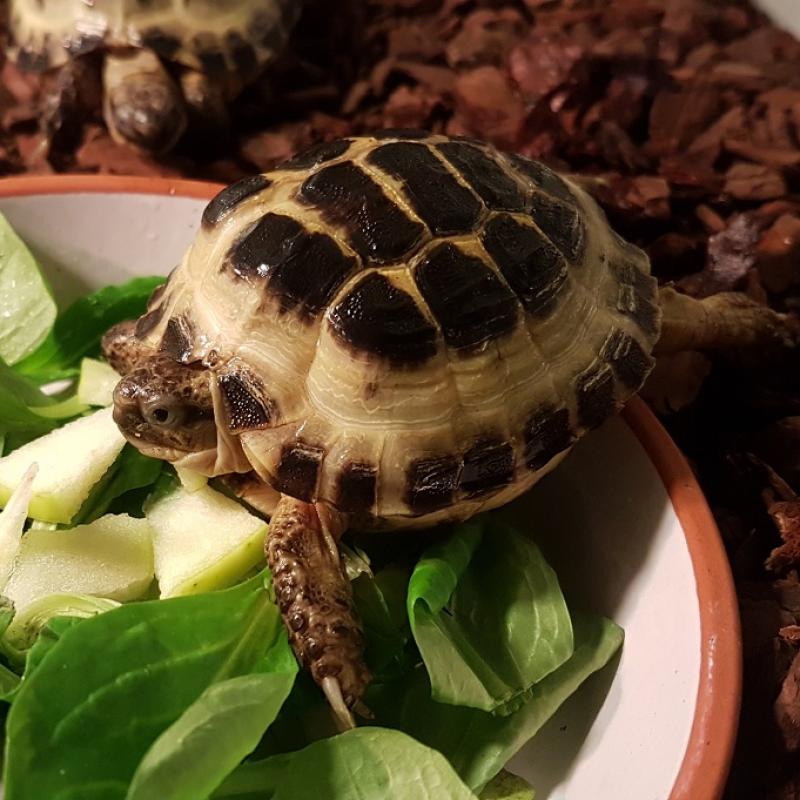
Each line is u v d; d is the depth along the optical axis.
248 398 0.13
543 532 0.17
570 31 0.25
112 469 0.16
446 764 0.12
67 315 0.18
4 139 0.25
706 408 0.19
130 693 0.12
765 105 0.23
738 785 0.14
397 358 0.13
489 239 0.13
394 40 0.26
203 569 0.14
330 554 0.14
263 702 0.12
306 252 0.13
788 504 0.16
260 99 0.25
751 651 0.14
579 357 0.14
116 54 0.24
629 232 0.21
